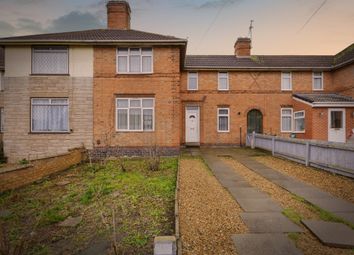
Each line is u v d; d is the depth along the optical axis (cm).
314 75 2217
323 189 817
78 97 1568
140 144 1573
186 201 691
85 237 495
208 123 2184
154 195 742
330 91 2206
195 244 454
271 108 2189
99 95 1575
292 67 2159
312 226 519
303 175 1023
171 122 1583
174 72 1589
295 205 663
